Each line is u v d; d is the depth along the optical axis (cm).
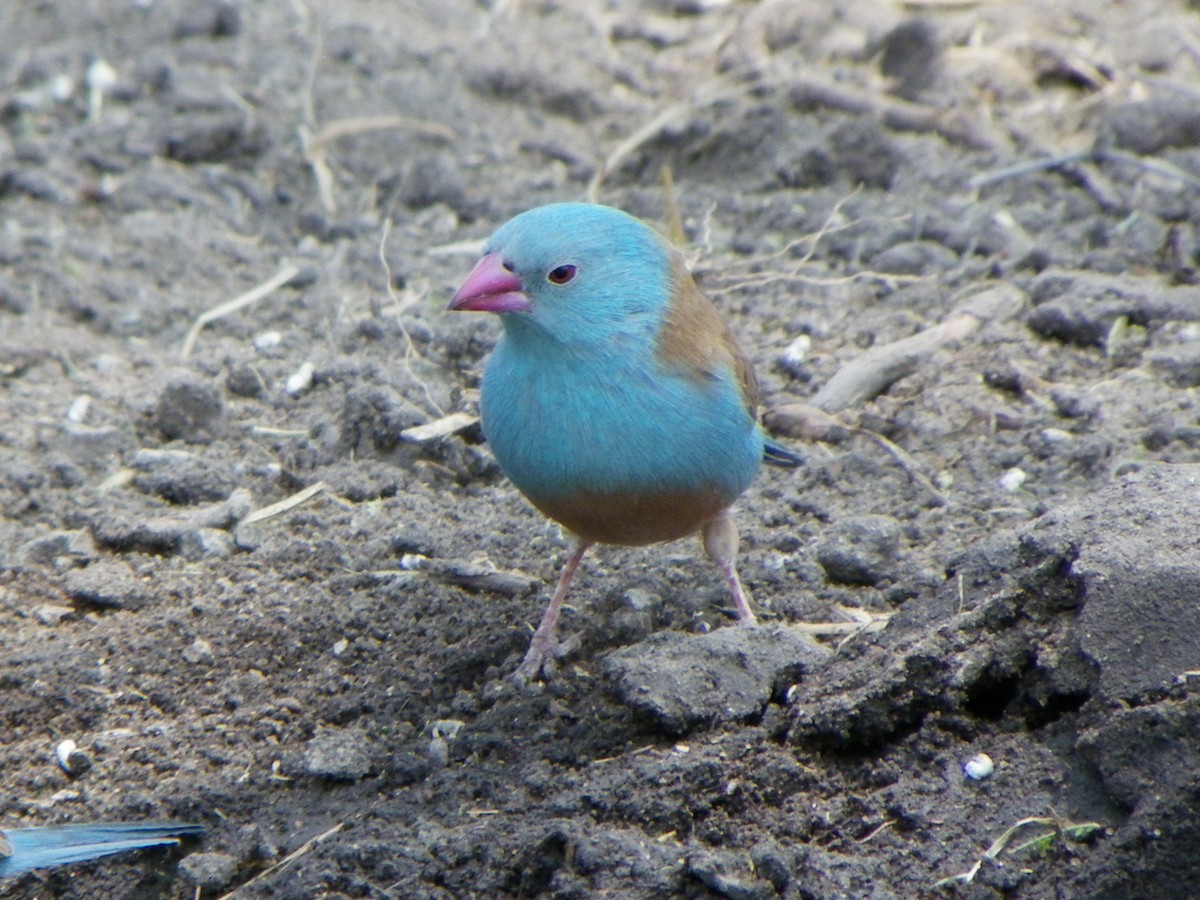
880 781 834
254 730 943
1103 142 1424
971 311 1241
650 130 1525
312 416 1215
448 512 1120
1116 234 1311
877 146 1450
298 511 1120
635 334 881
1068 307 1209
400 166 1529
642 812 829
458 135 1572
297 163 1536
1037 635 834
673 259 913
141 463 1166
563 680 929
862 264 1336
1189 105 1408
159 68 1656
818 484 1107
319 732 932
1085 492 1052
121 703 969
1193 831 736
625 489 899
